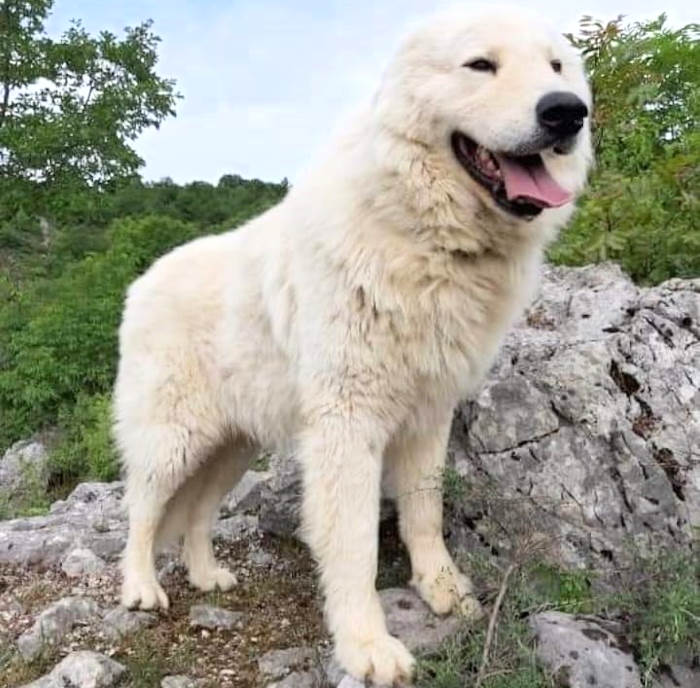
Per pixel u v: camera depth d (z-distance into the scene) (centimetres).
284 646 133
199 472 156
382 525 157
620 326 155
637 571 123
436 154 116
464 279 119
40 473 310
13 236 984
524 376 145
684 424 140
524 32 117
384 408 123
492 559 132
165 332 148
